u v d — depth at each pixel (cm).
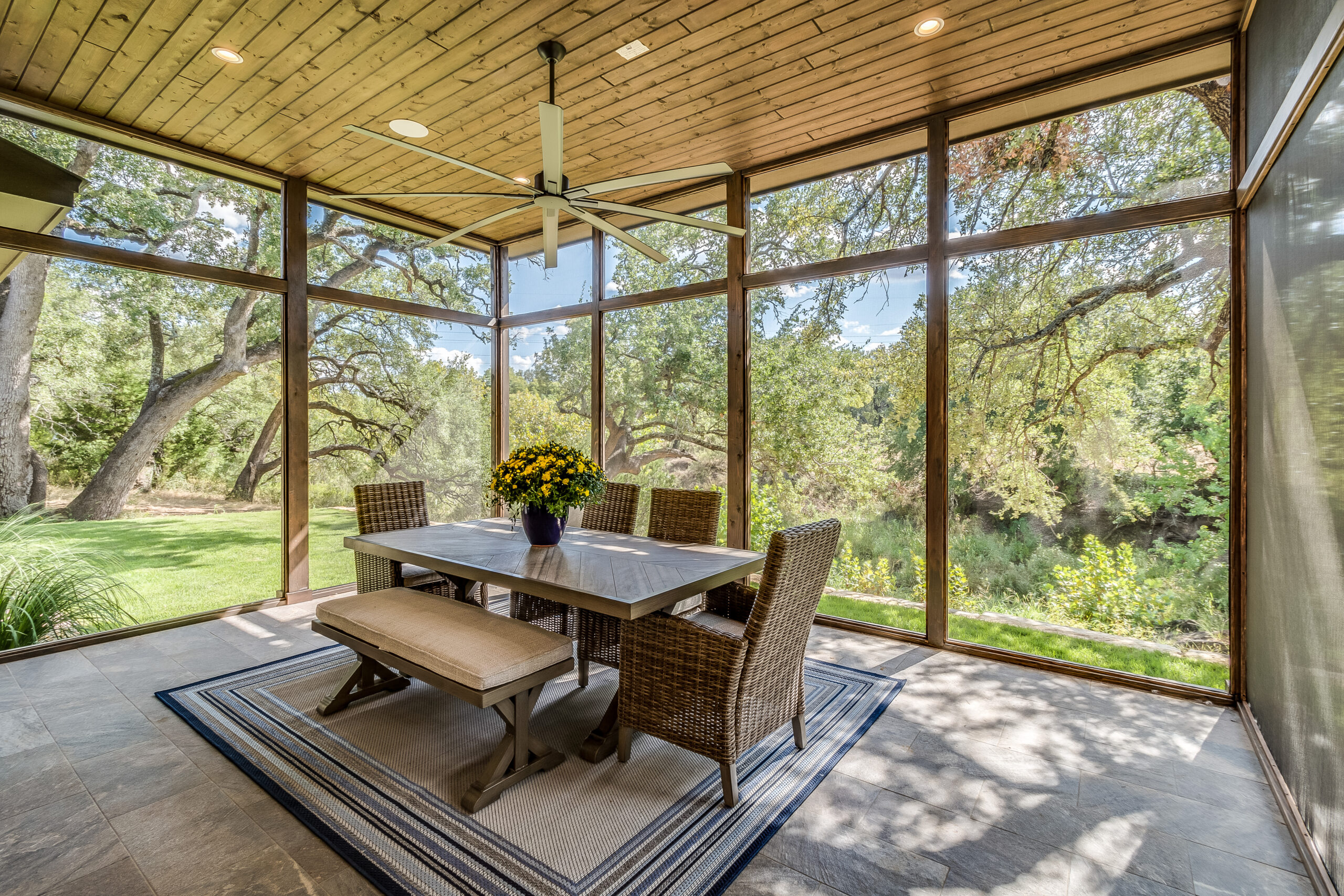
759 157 409
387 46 280
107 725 253
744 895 161
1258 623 246
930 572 356
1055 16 262
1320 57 167
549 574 240
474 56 287
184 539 402
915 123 358
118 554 376
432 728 254
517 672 209
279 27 265
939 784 214
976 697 286
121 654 336
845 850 179
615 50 283
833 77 310
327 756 230
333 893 162
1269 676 228
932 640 355
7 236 325
